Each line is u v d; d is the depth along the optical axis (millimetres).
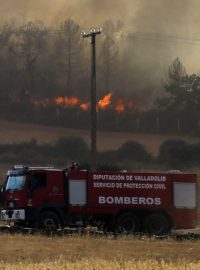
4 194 52375
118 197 52750
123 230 52531
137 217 53219
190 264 31297
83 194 51969
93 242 44094
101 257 36844
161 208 53562
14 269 28750
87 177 52156
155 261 32562
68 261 32844
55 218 51094
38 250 39531
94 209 52062
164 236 48688
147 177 53594
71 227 52156
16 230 48688
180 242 46344
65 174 51844
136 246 43062
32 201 50688
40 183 51094
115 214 52531
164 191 53844
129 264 30703
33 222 50750
